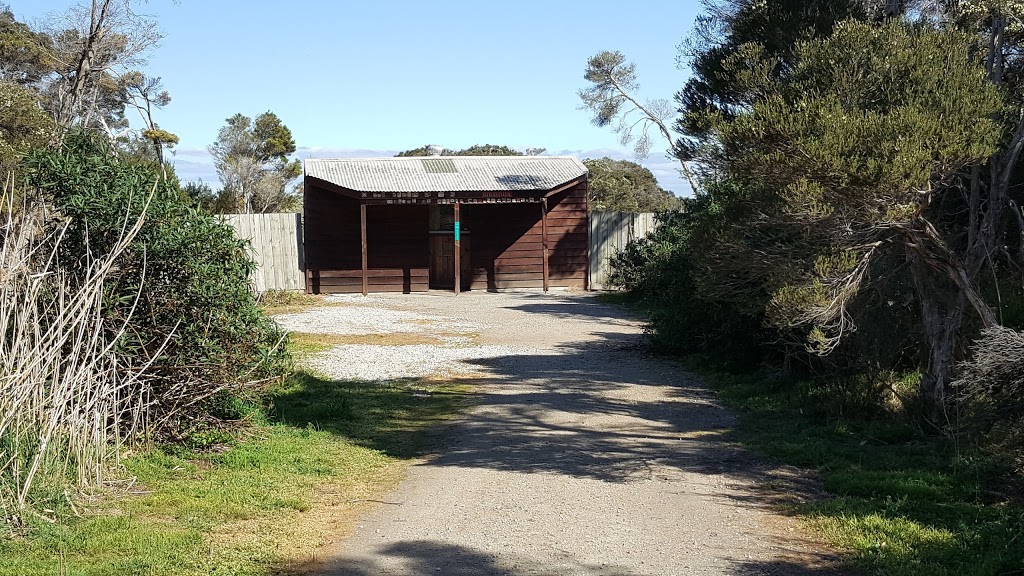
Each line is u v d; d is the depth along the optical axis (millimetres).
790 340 12367
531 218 29828
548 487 8078
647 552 6262
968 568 5715
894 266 10070
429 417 11359
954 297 9938
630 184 53844
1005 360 7945
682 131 9727
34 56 33125
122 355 8008
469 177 29031
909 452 9227
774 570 5891
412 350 17094
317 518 7047
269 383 9570
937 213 10570
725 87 12094
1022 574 5625
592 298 27203
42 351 7008
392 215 28812
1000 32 9766
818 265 8461
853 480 7992
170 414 8492
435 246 29609
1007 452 8242
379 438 10102
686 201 16594
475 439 10109
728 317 13758
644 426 10805
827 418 10719
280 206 48438
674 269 15438
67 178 8219
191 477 7871
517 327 20672
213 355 8500
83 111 31891
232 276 8859
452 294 28453
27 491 6355
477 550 6297
